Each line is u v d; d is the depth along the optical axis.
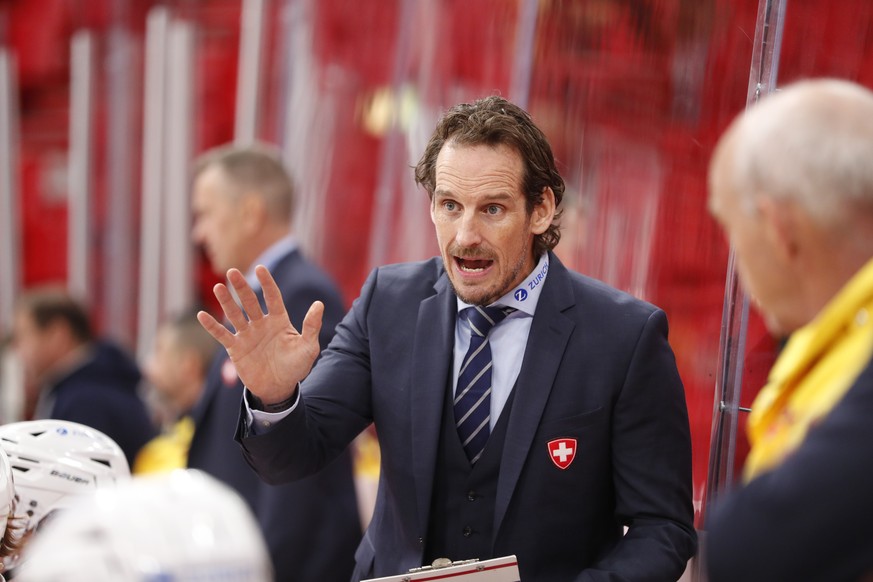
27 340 16.69
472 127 6.88
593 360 7.12
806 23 7.44
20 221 23.78
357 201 17.69
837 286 4.66
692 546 7.04
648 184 9.66
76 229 22.11
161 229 21.27
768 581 4.25
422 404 7.22
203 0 21.69
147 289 21.28
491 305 7.22
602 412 7.05
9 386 19.50
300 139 18.11
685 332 9.37
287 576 10.67
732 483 7.32
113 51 21.97
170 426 16.73
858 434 4.16
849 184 4.53
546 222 7.16
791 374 4.81
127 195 21.91
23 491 6.33
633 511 7.01
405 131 16.44
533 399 7.05
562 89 10.30
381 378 7.46
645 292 9.59
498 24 13.36
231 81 21.47
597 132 10.09
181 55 21.16
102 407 14.63
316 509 10.80
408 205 15.97
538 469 7.01
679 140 9.43
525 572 6.99
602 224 9.98
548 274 7.41
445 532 7.19
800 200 4.60
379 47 17.42
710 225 9.27
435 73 15.06
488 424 7.15
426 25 15.35
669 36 9.45
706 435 9.23
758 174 4.69
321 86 17.98
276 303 6.84
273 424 6.92
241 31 21.16
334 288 11.52
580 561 7.10
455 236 6.88
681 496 7.07
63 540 2.76
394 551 7.33
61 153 23.69
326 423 7.34
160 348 16.12
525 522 6.99
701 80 9.21
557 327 7.20
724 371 7.33
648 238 9.62
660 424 7.10
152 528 2.73
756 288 4.92
